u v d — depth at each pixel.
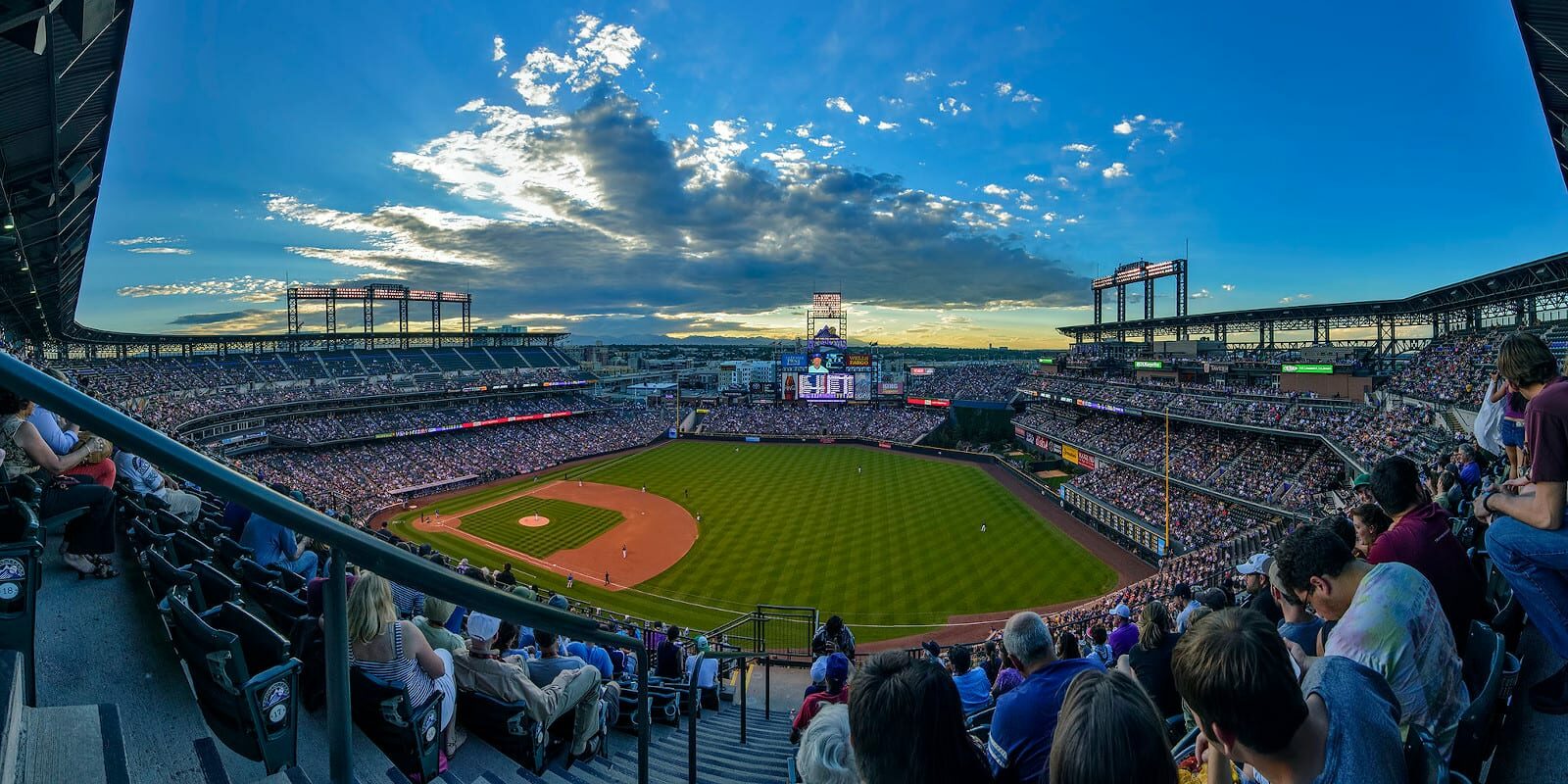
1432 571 5.07
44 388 2.04
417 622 6.56
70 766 3.03
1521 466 6.96
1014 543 47.22
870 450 89.94
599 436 93.75
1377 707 2.82
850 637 15.79
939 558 44.34
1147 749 2.38
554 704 6.09
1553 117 18.08
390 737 4.78
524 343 126.19
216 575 4.93
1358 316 62.94
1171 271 81.62
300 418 74.06
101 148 21.88
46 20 11.63
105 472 6.99
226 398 69.62
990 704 10.61
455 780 4.92
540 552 46.91
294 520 2.51
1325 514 36.69
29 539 4.10
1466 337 47.78
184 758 3.71
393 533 51.28
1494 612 6.07
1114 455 60.72
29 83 14.95
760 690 19.91
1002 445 90.19
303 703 5.01
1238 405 54.47
